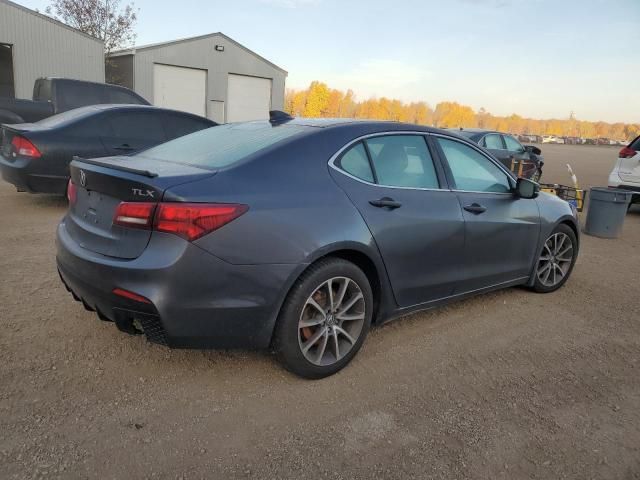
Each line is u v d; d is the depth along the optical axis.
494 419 2.96
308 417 2.87
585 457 2.67
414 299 3.77
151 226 2.74
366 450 2.62
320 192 3.16
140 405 2.88
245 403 2.96
